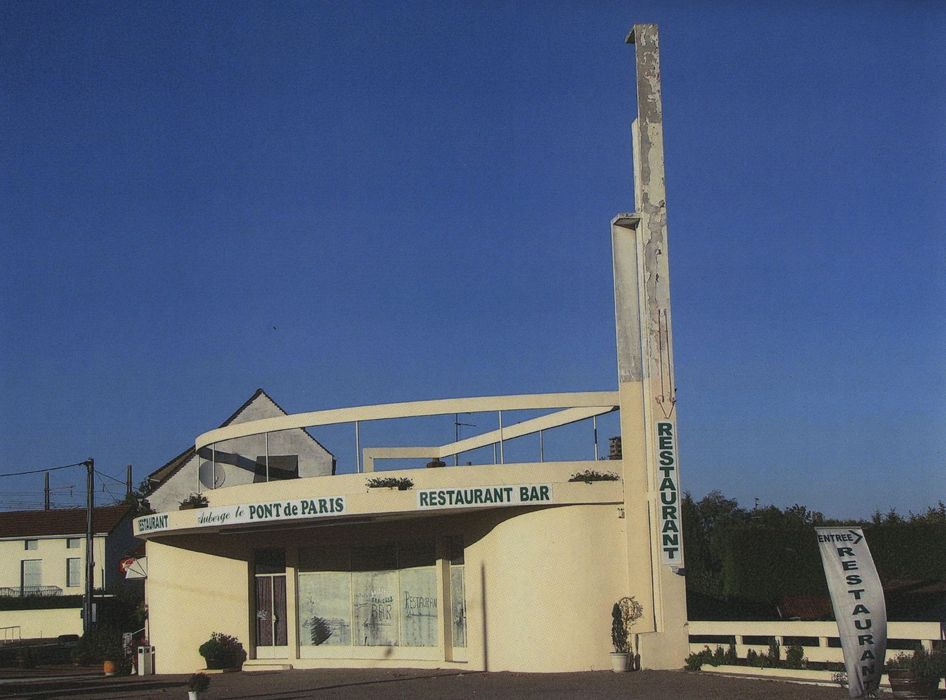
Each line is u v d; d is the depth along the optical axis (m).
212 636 30.05
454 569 27.16
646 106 24.89
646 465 24.28
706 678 20.75
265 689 23.27
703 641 23.84
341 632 28.92
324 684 23.84
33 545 58.06
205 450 40.22
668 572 23.36
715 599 34.72
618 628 23.47
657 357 24.14
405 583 28.05
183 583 30.78
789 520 54.28
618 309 24.89
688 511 42.78
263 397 43.75
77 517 59.62
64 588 57.50
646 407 24.27
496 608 25.08
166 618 30.95
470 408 25.61
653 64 25.08
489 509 25.31
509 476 24.94
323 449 42.56
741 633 22.03
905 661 17.52
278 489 27.31
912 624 18.22
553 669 23.83
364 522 27.52
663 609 23.19
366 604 28.62
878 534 33.06
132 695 23.89
